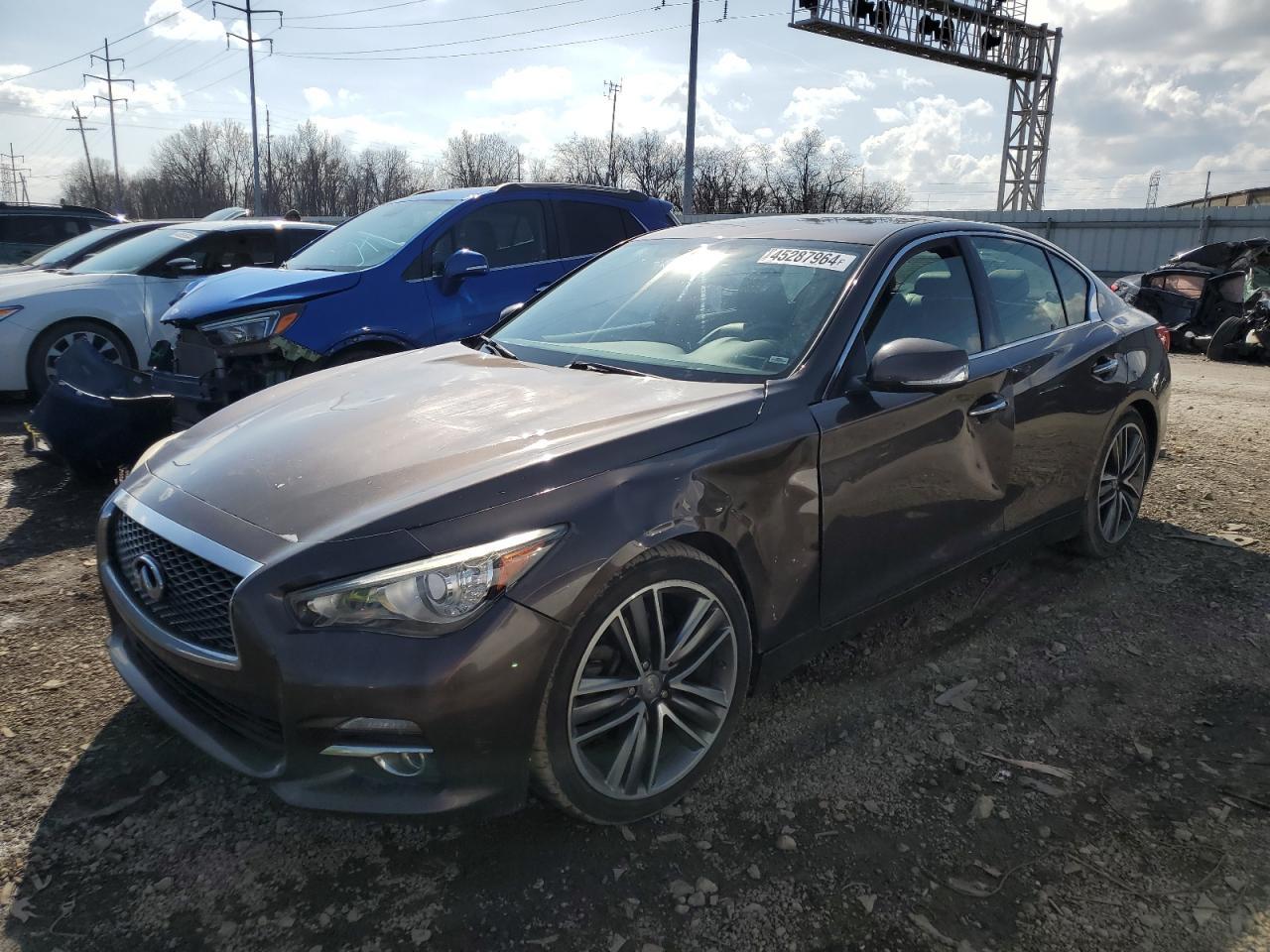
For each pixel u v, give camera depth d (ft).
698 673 8.21
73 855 7.45
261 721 6.97
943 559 10.48
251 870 7.34
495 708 6.67
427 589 6.52
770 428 8.45
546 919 6.86
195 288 18.11
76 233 41.11
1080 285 13.61
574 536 7.02
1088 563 13.87
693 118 81.15
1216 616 12.10
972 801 8.32
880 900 7.08
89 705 9.66
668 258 11.93
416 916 6.86
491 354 11.10
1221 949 6.64
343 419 8.68
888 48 89.30
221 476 7.94
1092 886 7.27
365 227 20.95
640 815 7.84
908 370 8.79
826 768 8.80
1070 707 9.91
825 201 179.01
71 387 15.43
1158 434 14.38
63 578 13.04
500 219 20.72
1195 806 8.25
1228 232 89.15
